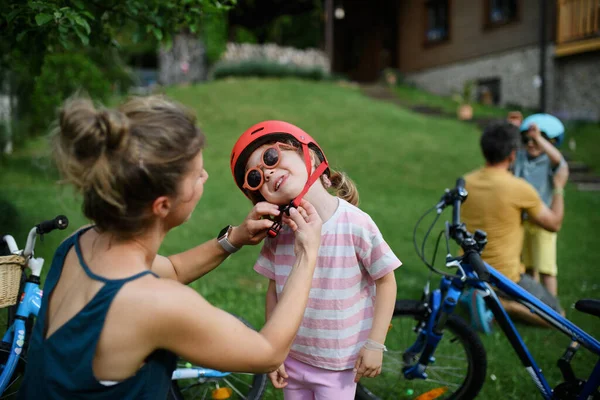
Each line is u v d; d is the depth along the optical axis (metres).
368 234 1.71
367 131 11.17
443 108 14.45
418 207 7.21
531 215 3.36
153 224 1.15
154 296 1.06
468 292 3.44
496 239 3.35
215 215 6.41
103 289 1.07
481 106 14.78
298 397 1.83
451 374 2.77
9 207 5.46
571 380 2.32
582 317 3.68
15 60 3.83
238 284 4.36
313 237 1.33
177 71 15.48
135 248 1.15
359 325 1.74
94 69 8.66
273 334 1.17
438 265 5.15
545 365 3.10
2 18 2.74
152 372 1.11
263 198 1.76
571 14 12.93
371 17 21.11
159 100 1.14
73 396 1.06
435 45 17.61
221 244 1.56
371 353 1.66
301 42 24.25
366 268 1.73
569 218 7.09
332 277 1.71
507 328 2.42
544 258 3.86
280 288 1.76
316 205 1.73
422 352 2.55
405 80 18.84
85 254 1.18
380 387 2.76
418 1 18.36
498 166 3.46
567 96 13.41
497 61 15.20
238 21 19.06
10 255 2.13
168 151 1.07
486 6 15.42
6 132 8.42
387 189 8.03
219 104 12.44
